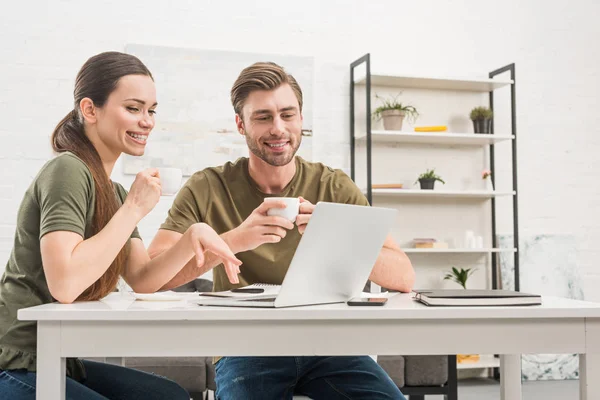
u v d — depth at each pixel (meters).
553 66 5.16
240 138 4.51
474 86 4.88
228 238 1.58
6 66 4.27
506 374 1.87
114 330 1.28
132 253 1.79
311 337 1.32
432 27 4.96
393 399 1.68
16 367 1.39
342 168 4.75
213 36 4.58
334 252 1.39
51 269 1.38
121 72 1.60
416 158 4.89
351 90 4.73
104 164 1.67
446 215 4.91
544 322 1.38
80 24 4.37
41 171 1.50
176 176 1.63
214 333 1.30
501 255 4.89
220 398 1.79
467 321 1.36
